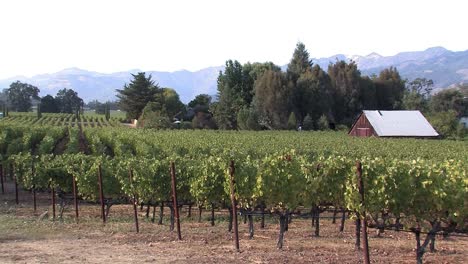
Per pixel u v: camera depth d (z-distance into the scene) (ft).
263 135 164.86
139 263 32.07
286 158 41.06
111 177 54.44
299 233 46.11
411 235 45.01
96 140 127.24
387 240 42.52
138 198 50.98
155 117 240.94
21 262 32.45
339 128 275.80
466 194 32.01
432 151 96.58
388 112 222.89
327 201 41.98
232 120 269.85
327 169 40.11
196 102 332.39
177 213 42.06
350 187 34.24
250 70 319.47
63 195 56.49
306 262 32.48
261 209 42.98
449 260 34.22
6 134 127.85
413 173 33.73
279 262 32.48
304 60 334.85
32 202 66.49
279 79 269.64
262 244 39.75
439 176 33.19
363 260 33.22
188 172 49.78
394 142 134.41
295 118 259.60
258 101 270.87
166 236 43.09
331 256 34.45
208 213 59.98
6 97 534.78
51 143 117.08
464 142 144.46
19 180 64.75
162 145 101.35
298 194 40.40
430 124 217.36
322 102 276.21
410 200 33.78
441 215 33.35
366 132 217.56
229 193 42.75
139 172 50.24
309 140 133.69
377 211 35.01
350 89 298.56
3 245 38.65
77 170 56.39
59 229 46.44
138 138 124.77
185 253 35.40
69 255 34.63
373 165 36.01
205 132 186.91
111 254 35.01
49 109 467.11
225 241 41.11
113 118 357.20
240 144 103.24
